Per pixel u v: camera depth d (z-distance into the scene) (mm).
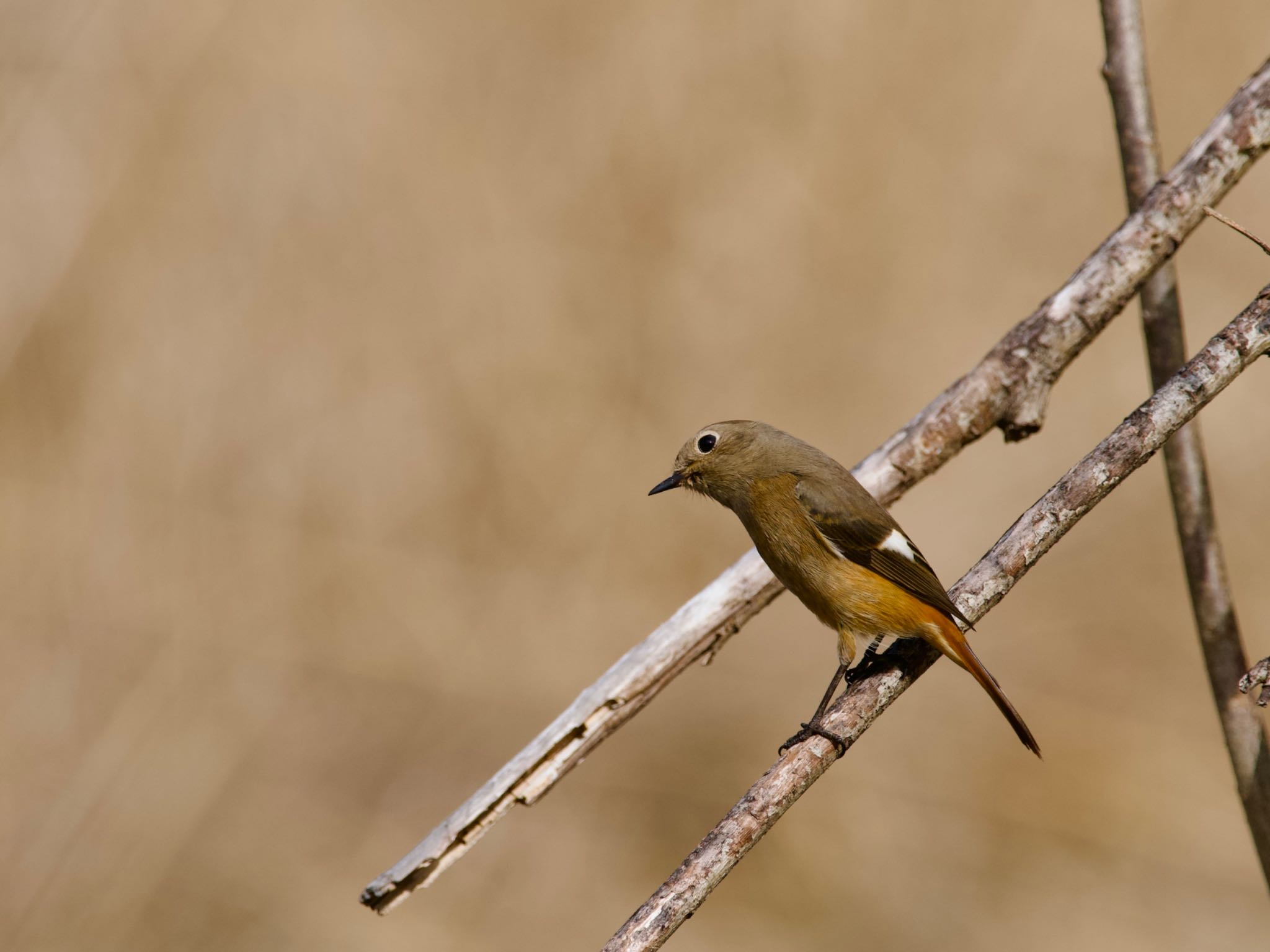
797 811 14266
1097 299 6551
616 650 14258
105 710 13273
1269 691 4449
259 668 13812
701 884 4582
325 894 12914
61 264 14055
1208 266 15516
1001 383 6688
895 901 13344
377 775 13836
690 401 15109
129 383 14258
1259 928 12508
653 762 14695
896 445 6879
